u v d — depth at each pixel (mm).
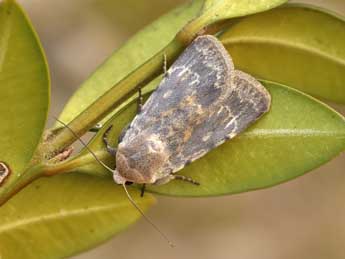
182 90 102
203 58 102
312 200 256
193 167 99
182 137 100
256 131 99
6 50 86
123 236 243
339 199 255
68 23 237
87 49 235
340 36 101
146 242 245
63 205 97
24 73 88
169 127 101
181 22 107
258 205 256
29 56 87
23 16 85
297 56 102
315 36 101
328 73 103
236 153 99
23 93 89
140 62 105
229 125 99
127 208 99
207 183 99
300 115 98
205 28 100
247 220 254
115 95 93
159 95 103
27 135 90
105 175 96
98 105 93
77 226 98
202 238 249
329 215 254
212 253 247
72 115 102
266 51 102
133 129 99
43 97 89
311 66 102
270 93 99
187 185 99
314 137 97
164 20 107
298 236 253
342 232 253
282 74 103
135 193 99
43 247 97
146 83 94
